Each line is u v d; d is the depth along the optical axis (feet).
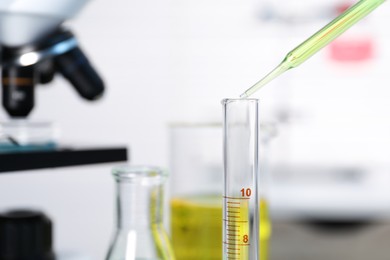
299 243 3.58
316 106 4.11
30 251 1.70
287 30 4.11
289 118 4.10
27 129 1.78
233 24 4.12
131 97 4.09
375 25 4.07
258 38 4.12
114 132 4.07
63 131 4.01
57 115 4.00
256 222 1.36
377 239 3.64
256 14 4.12
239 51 4.13
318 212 3.70
